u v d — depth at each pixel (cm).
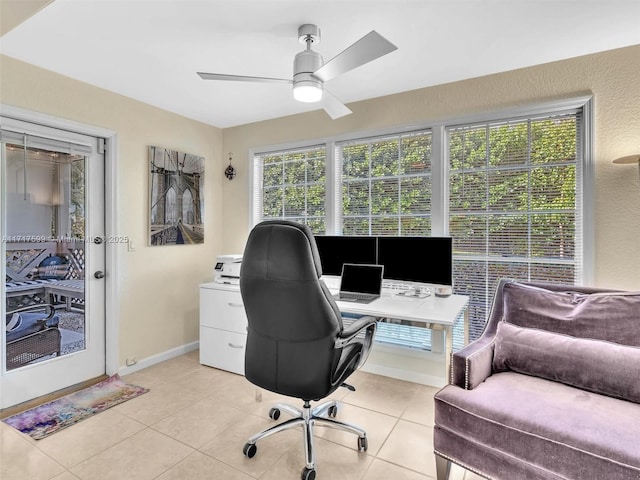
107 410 230
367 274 260
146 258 307
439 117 267
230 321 294
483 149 259
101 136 277
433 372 268
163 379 281
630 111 211
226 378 283
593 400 146
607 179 217
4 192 230
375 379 280
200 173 354
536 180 242
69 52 217
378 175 297
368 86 270
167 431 206
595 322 171
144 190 304
